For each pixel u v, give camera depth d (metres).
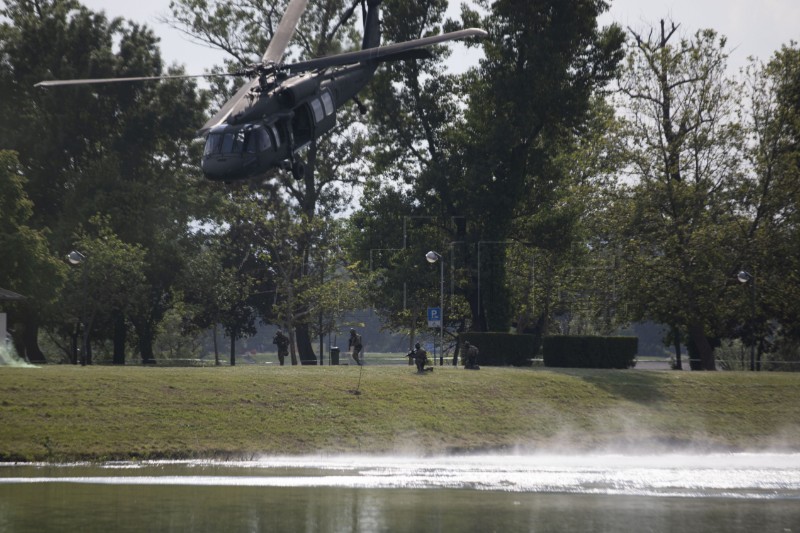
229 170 73.25
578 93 131.88
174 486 53.16
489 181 132.12
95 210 146.25
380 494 51.31
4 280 125.19
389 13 138.00
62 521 41.94
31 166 153.88
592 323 148.12
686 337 141.25
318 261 151.62
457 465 65.31
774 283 122.88
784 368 140.38
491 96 135.38
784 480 59.91
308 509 45.97
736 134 119.94
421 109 137.88
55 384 74.38
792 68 122.25
